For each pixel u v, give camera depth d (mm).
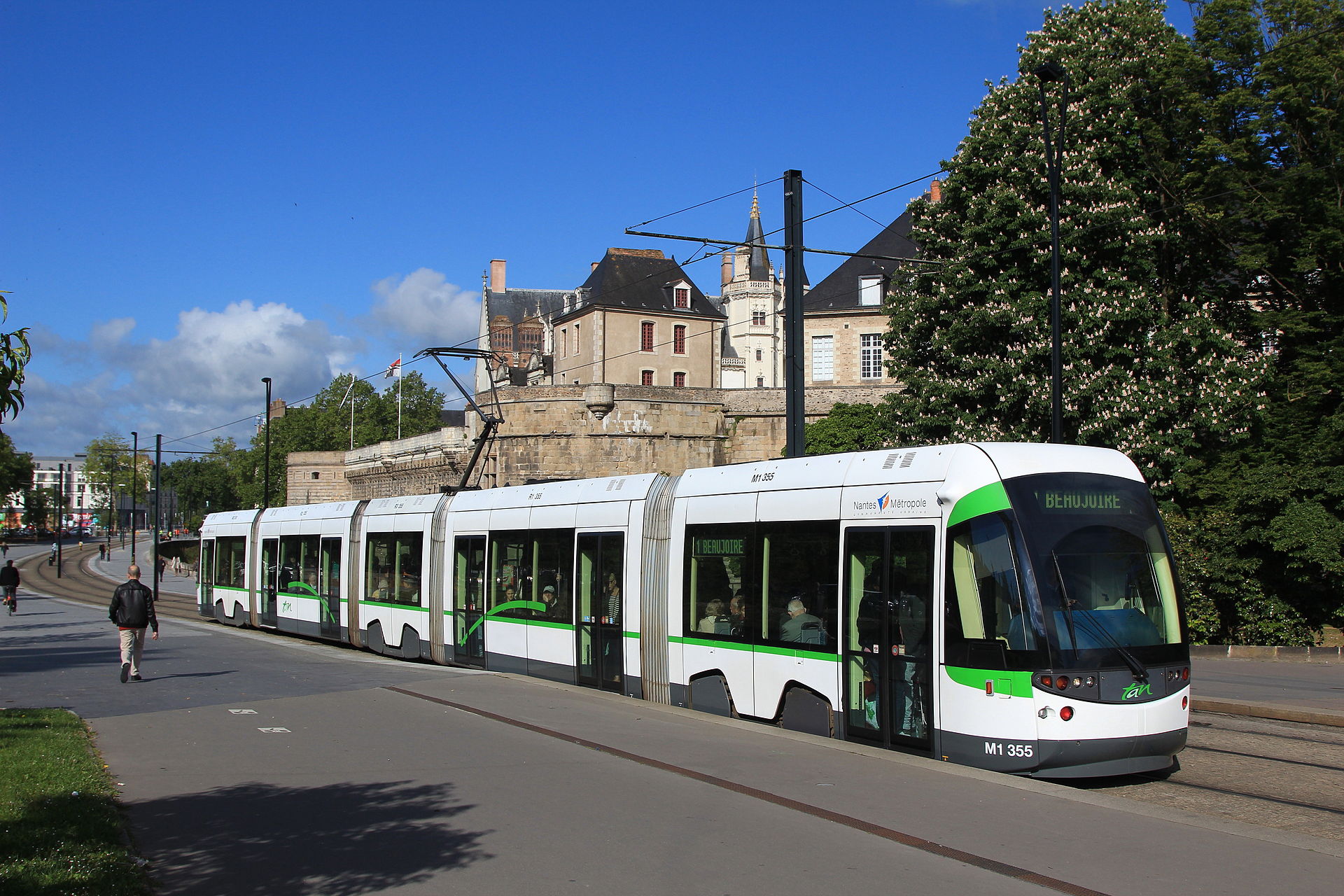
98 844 7305
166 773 9992
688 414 52031
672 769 10148
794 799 8938
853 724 12445
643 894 6570
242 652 23172
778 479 14062
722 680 14602
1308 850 7504
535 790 9289
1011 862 7188
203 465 153875
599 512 17562
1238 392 26516
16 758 10094
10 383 7898
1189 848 7535
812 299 63594
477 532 21172
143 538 151375
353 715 13539
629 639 16484
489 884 6742
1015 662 10648
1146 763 10734
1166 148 29484
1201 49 28547
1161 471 26781
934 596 11492
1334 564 23328
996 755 10688
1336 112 26938
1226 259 29484
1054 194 22219
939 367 30234
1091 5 29469
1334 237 26594
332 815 8438
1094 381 26531
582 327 75500
